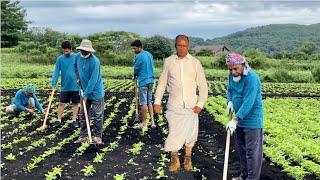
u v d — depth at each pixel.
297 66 51.34
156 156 10.24
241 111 7.61
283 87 29.61
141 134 12.52
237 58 7.61
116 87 26.66
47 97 20.80
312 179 9.02
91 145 11.11
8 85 26.05
